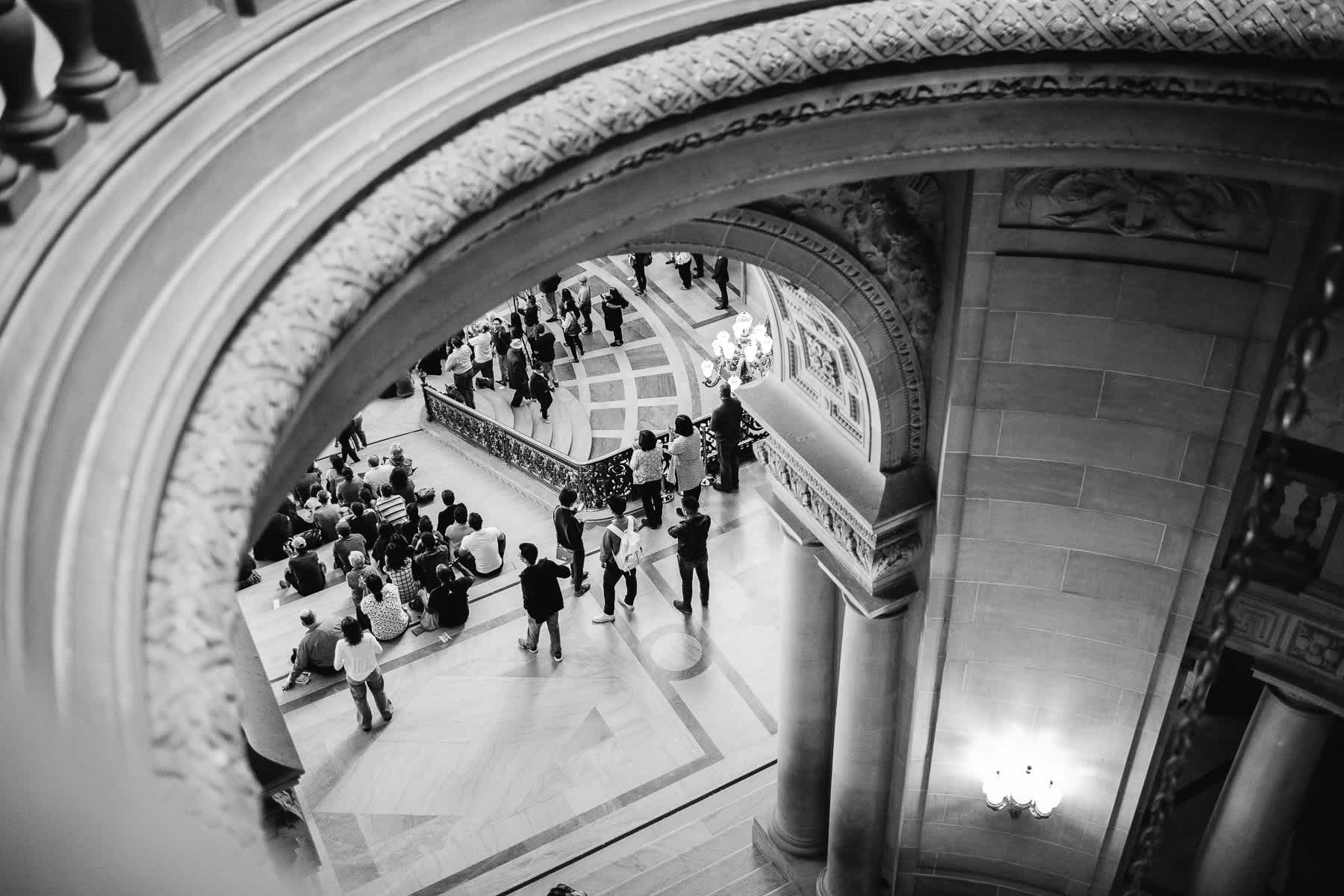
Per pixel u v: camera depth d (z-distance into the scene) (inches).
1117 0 207.0
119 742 84.9
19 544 91.2
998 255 289.4
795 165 223.5
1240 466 301.0
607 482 658.2
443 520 629.6
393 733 527.5
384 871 470.3
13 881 44.8
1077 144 232.1
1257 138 225.0
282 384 131.1
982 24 207.6
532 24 182.1
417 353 189.9
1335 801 477.1
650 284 962.7
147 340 117.5
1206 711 513.3
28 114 121.6
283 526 663.1
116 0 131.6
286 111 149.9
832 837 420.8
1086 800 374.6
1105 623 339.3
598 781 500.4
